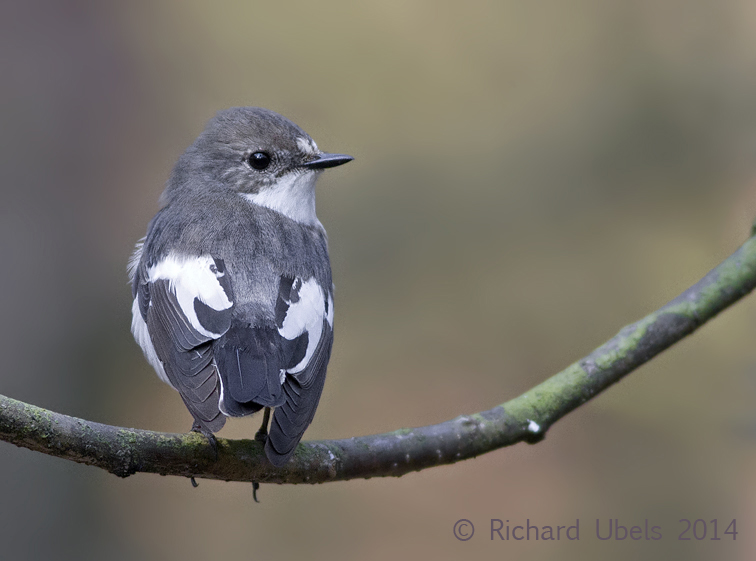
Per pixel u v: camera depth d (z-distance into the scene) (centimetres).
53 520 1124
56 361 1174
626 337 643
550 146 1409
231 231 677
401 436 619
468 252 1352
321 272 689
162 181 1293
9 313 1170
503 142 1428
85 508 1147
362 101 1471
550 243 1352
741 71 1402
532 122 1440
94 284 1216
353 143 1445
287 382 598
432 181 1398
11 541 1108
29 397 1158
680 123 1398
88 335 1196
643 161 1391
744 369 1098
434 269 1344
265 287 640
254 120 746
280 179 738
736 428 1099
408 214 1379
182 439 567
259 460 586
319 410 1252
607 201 1377
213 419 552
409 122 1457
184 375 594
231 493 1222
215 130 756
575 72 1459
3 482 1114
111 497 1170
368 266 1348
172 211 722
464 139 1438
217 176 741
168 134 1328
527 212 1373
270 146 736
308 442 609
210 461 572
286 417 570
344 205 1389
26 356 1165
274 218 709
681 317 641
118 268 1231
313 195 759
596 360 639
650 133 1404
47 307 1190
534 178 1394
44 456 1131
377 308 1323
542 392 635
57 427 520
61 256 1210
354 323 1316
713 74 1409
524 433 627
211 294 630
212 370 593
